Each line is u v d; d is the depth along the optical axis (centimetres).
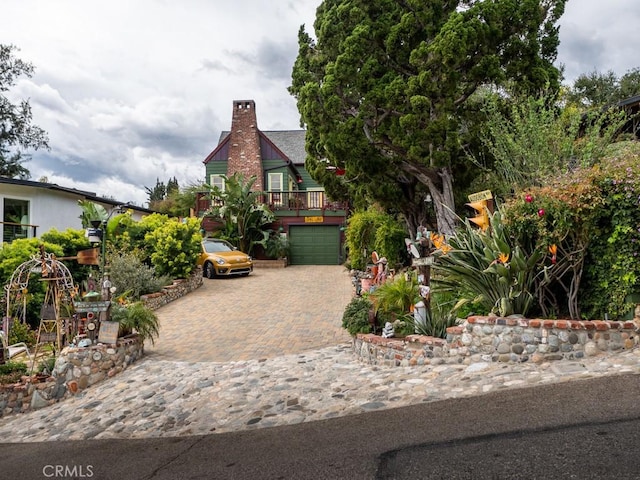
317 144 1581
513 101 1007
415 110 1033
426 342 575
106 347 716
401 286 696
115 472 390
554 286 591
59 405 654
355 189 1677
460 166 1215
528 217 560
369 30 1113
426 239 633
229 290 1500
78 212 1708
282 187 2772
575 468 277
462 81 1097
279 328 952
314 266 2228
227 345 840
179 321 1070
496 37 1027
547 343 503
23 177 2678
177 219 1650
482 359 534
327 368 638
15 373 698
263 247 2239
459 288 671
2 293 1045
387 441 366
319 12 1316
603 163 589
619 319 518
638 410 346
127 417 548
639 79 2180
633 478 257
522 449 312
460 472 294
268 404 522
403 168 1235
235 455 391
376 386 525
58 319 810
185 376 668
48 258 850
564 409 369
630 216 493
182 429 488
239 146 2700
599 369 448
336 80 1134
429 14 1052
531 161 859
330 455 356
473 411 400
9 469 429
